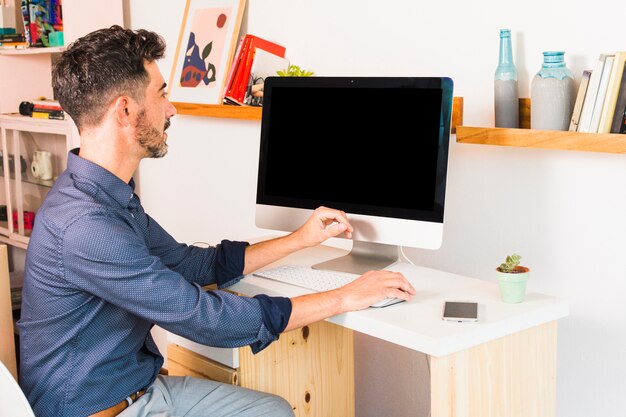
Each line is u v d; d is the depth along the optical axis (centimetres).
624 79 172
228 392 181
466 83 216
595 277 196
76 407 162
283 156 205
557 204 201
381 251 204
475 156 218
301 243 193
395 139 187
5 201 383
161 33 319
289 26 265
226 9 282
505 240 213
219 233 301
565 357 204
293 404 208
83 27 325
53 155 342
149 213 338
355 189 194
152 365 179
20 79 382
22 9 358
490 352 159
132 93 167
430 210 183
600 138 174
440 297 175
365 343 257
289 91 204
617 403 195
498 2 206
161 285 156
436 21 221
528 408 169
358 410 262
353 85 193
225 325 160
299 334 208
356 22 243
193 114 282
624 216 188
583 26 190
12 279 375
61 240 155
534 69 201
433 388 151
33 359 164
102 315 163
